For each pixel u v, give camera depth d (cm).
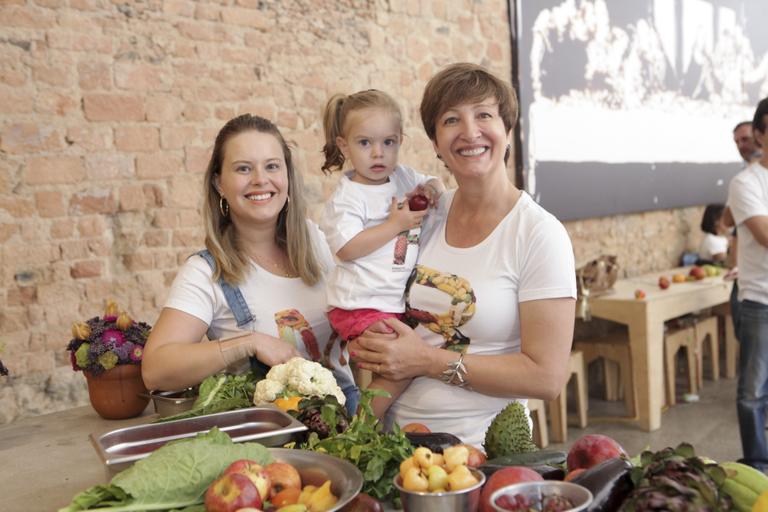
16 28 330
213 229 229
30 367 338
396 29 490
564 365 188
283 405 177
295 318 228
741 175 385
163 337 216
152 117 374
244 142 223
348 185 230
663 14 706
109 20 358
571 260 190
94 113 354
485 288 193
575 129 606
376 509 128
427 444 149
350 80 463
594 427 534
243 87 409
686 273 661
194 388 215
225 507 119
